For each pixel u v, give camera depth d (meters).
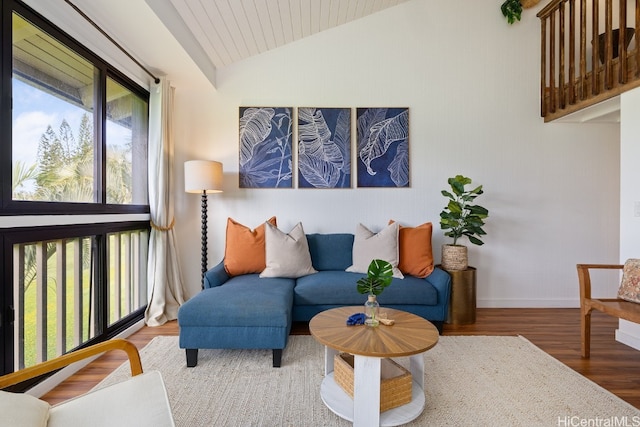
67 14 1.88
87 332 2.12
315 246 2.92
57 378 1.75
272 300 1.99
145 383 0.99
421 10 3.16
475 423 1.42
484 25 3.17
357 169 3.17
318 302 2.41
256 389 1.68
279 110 3.15
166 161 2.86
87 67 2.15
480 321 2.75
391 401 1.42
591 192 3.18
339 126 3.16
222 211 3.16
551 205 3.18
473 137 3.18
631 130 2.21
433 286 2.48
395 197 3.18
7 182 1.52
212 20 2.48
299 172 3.17
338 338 1.42
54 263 1.86
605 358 2.04
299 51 3.15
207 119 3.14
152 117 2.81
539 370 1.88
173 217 2.98
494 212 3.18
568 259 3.18
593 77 2.54
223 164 3.15
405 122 3.16
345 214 3.18
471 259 3.19
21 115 1.63
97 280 2.22
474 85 3.17
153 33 2.19
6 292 1.50
